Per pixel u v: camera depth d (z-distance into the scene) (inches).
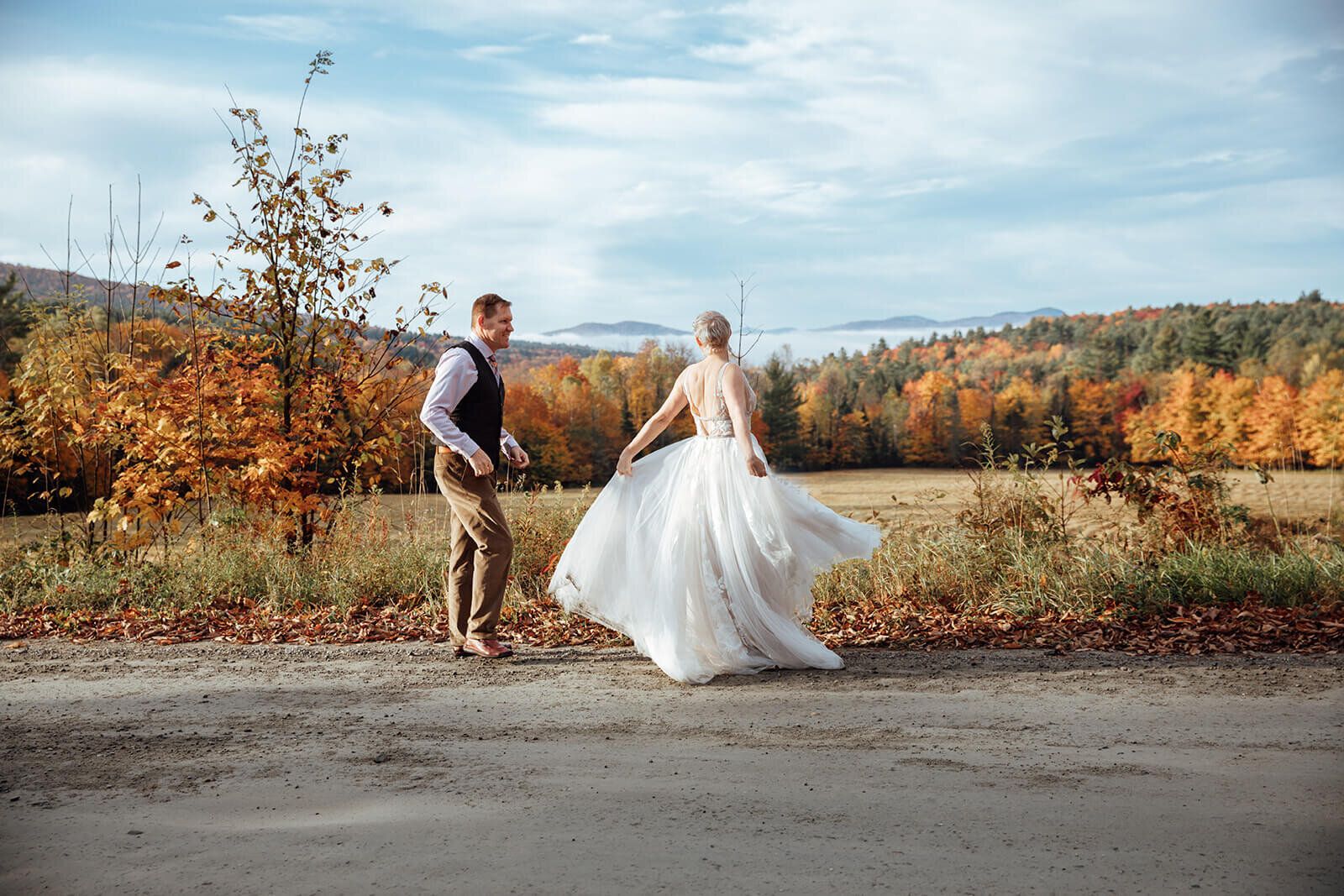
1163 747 125.6
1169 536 270.2
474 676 177.2
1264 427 2005.4
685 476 181.5
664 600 174.2
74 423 313.9
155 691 167.9
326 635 218.2
